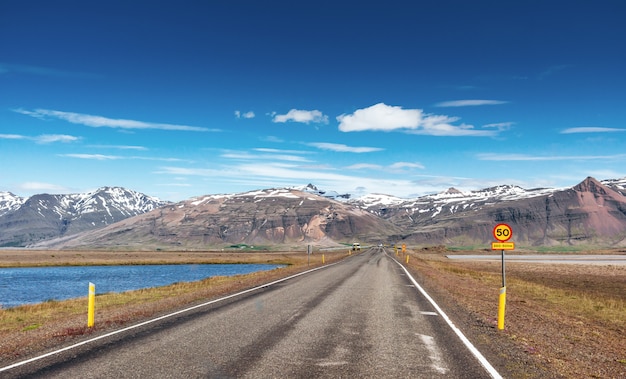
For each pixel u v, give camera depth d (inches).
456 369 330.0
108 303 815.7
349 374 315.0
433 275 1440.7
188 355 365.1
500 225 619.5
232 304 688.4
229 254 6653.5
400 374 316.2
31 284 2012.8
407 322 529.7
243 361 346.6
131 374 311.9
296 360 350.9
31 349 397.1
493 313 640.4
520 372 326.3
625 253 6574.8
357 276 1306.6
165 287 1151.0
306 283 1076.5
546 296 996.6
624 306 906.1
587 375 332.2
